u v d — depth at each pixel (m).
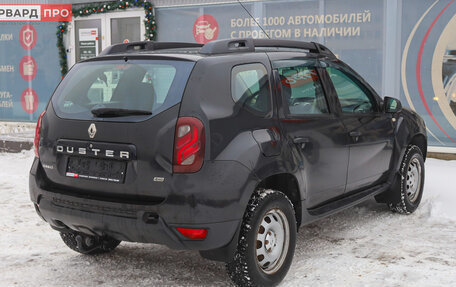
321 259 4.79
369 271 4.47
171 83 3.78
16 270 4.54
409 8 9.90
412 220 6.09
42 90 13.72
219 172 3.65
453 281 4.23
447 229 5.73
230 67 3.99
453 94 9.67
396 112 5.94
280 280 4.14
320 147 4.63
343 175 5.04
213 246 3.68
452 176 7.86
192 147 3.59
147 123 3.71
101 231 3.94
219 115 3.75
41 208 4.20
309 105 4.66
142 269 4.58
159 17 12.21
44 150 4.22
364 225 5.91
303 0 10.76
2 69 13.95
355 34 10.38
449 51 9.67
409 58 9.97
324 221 6.09
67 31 13.32
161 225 3.63
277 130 4.16
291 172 4.21
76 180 4.00
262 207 3.90
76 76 4.32
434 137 9.85
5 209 6.62
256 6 11.20
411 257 4.82
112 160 3.85
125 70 4.05
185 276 4.41
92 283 4.26
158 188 3.64
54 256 4.91
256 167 3.84
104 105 4.03
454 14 9.61
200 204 3.58
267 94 4.22
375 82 10.28
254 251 3.88
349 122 5.14
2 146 11.00
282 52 4.64
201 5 11.73
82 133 3.97
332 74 5.13
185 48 4.75
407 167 6.17
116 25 12.78
